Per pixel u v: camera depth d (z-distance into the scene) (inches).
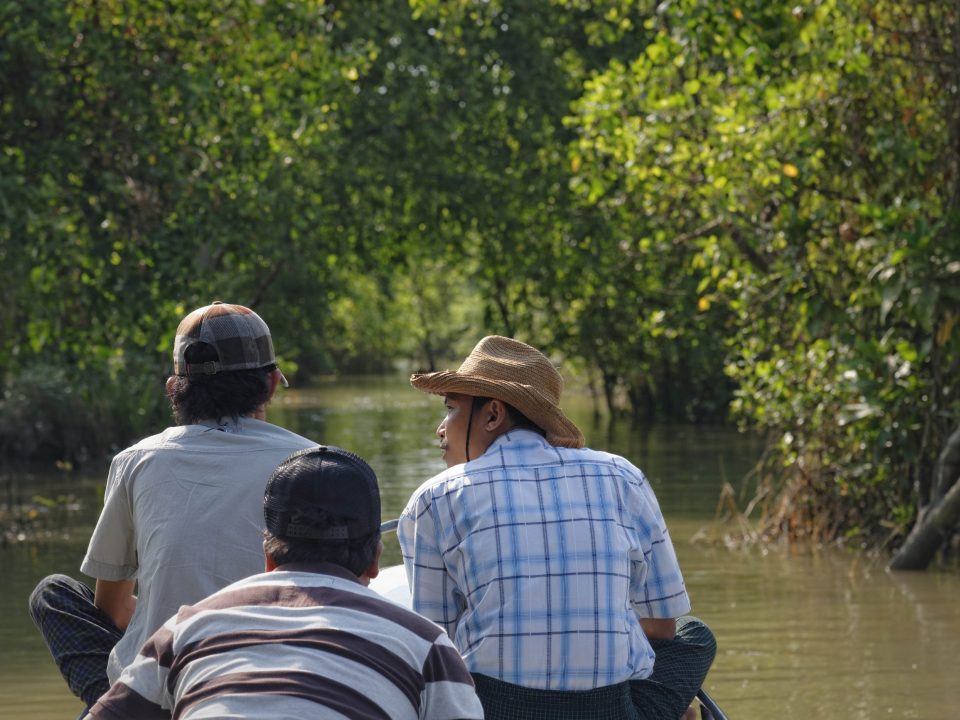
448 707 140.1
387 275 1562.5
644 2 885.2
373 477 149.9
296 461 148.3
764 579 555.2
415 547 193.3
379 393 2306.8
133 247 781.3
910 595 518.3
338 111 1193.4
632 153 695.1
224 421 197.5
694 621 216.5
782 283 600.7
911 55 590.6
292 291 1416.1
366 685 135.8
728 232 677.3
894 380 580.7
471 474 193.8
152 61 784.9
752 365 677.3
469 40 1214.9
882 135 574.2
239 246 888.9
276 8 882.8
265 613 140.1
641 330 1282.0
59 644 199.2
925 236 533.6
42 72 754.8
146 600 189.3
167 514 189.9
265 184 979.9
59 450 1112.2
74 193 776.3
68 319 835.4
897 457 615.8
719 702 363.9
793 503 658.8
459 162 1246.3
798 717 347.6
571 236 1227.9
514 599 185.3
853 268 601.3
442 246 1357.0
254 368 199.3
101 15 781.3
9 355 873.5
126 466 196.4
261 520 190.1
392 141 1219.2
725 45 613.9
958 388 585.9
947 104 584.4
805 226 595.8
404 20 1193.4
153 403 1143.0
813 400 633.0
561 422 203.0
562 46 1257.4
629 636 190.1
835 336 609.6
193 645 139.9
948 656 414.6
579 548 188.1
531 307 1386.6
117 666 187.3
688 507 780.0
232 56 825.5
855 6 574.2
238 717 132.2
